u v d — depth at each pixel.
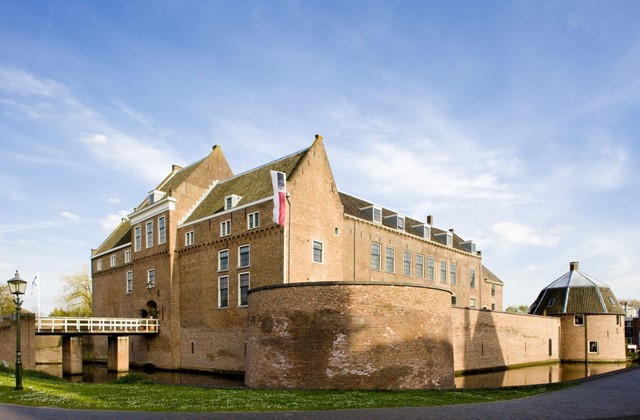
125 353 41.69
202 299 39.88
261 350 25.34
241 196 39.59
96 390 19.45
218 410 14.45
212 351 38.22
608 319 53.88
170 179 50.28
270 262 34.66
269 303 25.41
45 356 51.16
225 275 38.12
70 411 14.38
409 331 24.52
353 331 23.66
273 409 14.64
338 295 24.00
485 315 42.41
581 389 20.28
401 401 16.38
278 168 39.19
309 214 36.47
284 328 24.62
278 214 32.94
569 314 55.00
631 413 14.51
